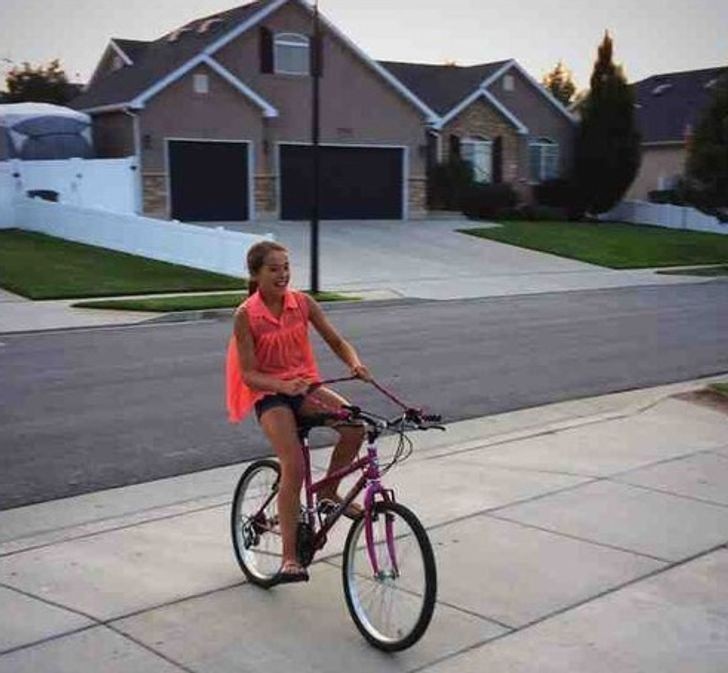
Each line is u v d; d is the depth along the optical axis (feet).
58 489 23.58
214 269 76.59
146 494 23.24
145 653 14.73
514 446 27.53
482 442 28.17
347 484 21.39
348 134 116.78
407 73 143.43
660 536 20.10
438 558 18.67
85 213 87.15
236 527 17.94
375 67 116.78
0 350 45.68
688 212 137.90
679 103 164.45
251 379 16.03
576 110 141.49
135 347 46.50
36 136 104.94
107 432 29.35
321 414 15.84
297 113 113.09
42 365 41.24
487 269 90.43
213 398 34.27
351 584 15.71
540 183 137.28
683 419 31.09
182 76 104.42
